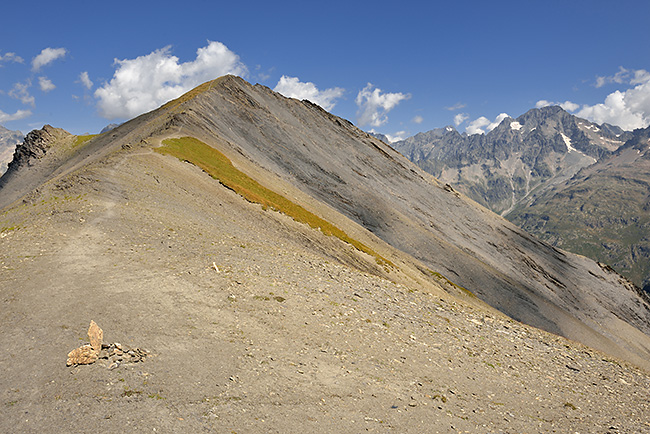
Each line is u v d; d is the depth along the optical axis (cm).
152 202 3906
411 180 16600
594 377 2733
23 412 1105
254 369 1572
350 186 13038
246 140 12012
